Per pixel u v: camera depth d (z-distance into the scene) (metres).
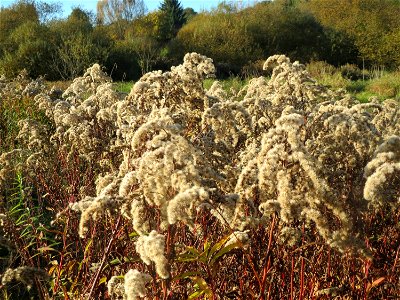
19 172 5.71
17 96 10.73
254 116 5.19
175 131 2.87
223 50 39.88
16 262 4.82
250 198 2.92
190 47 40.28
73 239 4.68
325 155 3.58
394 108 5.32
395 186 3.00
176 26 79.44
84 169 6.41
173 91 4.14
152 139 3.02
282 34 42.88
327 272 3.28
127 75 34.84
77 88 7.66
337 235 2.56
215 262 3.00
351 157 3.39
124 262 3.50
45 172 5.87
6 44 35.53
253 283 3.31
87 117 6.12
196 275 3.02
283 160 2.68
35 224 5.53
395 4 49.41
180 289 3.31
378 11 45.28
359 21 43.34
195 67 4.25
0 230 3.84
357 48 41.34
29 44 32.31
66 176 5.95
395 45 38.25
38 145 5.95
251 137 4.76
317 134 4.21
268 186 2.66
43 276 2.90
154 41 40.84
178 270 3.25
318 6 49.41
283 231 2.92
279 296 3.43
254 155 3.89
